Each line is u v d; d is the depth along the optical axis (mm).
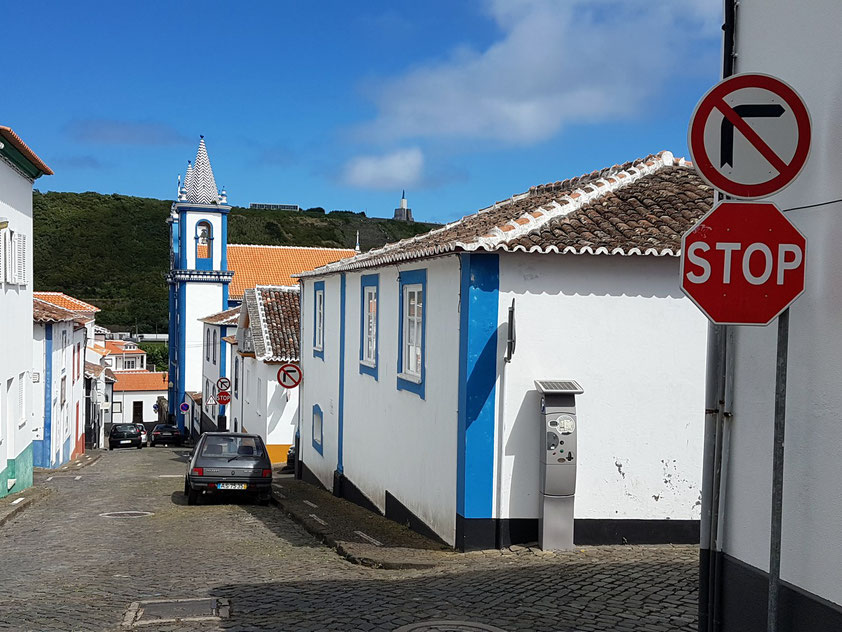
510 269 9352
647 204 10375
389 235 137250
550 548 9227
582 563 8438
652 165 11461
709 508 5523
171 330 56188
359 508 14672
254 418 29562
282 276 55438
